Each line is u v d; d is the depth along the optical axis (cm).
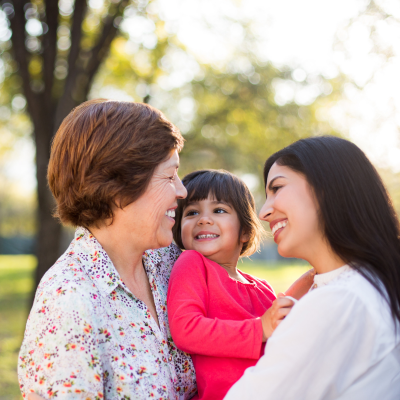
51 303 133
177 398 154
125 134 148
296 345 126
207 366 164
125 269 161
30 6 622
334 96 892
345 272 140
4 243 3256
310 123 955
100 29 679
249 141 1015
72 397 125
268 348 131
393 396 129
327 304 126
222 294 178
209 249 198
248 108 963
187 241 206
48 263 659
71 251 152
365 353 127
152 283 170
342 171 147
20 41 603
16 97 844
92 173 146
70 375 126
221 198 207
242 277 209
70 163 148
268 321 154
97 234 157
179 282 174
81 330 130
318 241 149
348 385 127
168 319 168
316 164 148
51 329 130
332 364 124
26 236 3394
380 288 133
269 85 966
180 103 1013
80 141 146
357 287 130
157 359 149
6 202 3431
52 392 125
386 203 151
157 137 154
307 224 146
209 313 175
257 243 232
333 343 124
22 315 955
